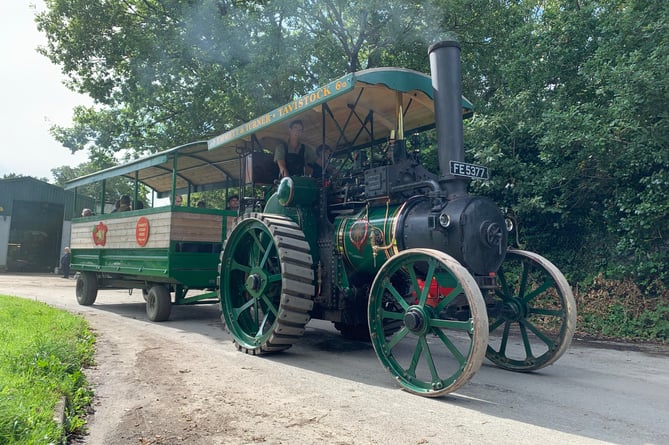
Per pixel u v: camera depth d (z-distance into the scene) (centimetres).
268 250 627
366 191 565
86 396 395
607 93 924
